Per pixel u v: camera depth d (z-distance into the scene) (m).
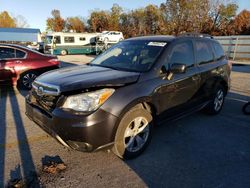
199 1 42.88
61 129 2.94
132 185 2.88
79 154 3.53
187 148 3.82
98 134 2.93
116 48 4.63
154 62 3.73
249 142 4.11
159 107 3.66
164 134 4.32
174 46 4.09
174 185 2.91
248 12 42.00
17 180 2.88
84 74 3.48
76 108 2.91
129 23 61.28
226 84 5.55
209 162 3.43
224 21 42.69
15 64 7.19
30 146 3.75
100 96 2.95
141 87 3.35
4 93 7.07
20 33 38.94
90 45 31.97
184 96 4.18
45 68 7.66
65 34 29.95
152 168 3.24
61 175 3.02
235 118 5.31
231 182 2.99
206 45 4.97
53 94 3.11
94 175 3.04
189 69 4.29
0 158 3.37
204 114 5.49
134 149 3.44
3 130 4.35
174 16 46.16
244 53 23.86
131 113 3.24
